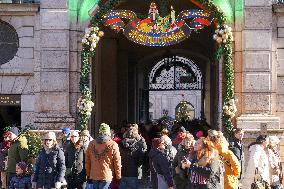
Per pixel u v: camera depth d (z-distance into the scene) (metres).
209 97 32.16
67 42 18.42
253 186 12.36
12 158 15.19
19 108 19.02
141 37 17.12
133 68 31.72
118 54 28.86
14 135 15.30
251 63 18.33
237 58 18.47
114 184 13.40
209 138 11.38
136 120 33.31
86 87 17.56
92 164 13.05
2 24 18.77
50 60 18.41
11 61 18.72
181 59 36.00
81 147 13.88
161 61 36.06
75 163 13.78
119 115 28.67
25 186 13.21
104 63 26.17
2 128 18.97
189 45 30.88
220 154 11.32
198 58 34.38
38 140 16.41
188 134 12.31
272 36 18.45
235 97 18.41
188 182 11.16
